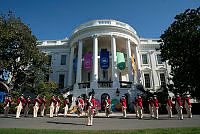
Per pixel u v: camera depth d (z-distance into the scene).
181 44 16.39
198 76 15.20
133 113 18.61
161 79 29.88
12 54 21.58
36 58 22.45
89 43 29.52
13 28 21.38
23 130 6.29
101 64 23.72
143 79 29.66
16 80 22.80
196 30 15.82
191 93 16.64
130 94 21.66
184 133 5.42
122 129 7.04
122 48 31.55
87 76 28.80
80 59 25.77
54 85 23.05
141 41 32.66
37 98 14.64
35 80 22.58
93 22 26.97
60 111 19.56
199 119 11.27
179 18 17.73
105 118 12.92
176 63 17.25
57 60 31.86
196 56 15.48
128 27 27.95
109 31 25.75
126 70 29.84
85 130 6.60
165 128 6.87
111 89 21.66
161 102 19.03
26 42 21.84
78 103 15.18
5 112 14.32
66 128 7.43
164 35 19.00
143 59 31.33
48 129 6.84
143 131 6.06
